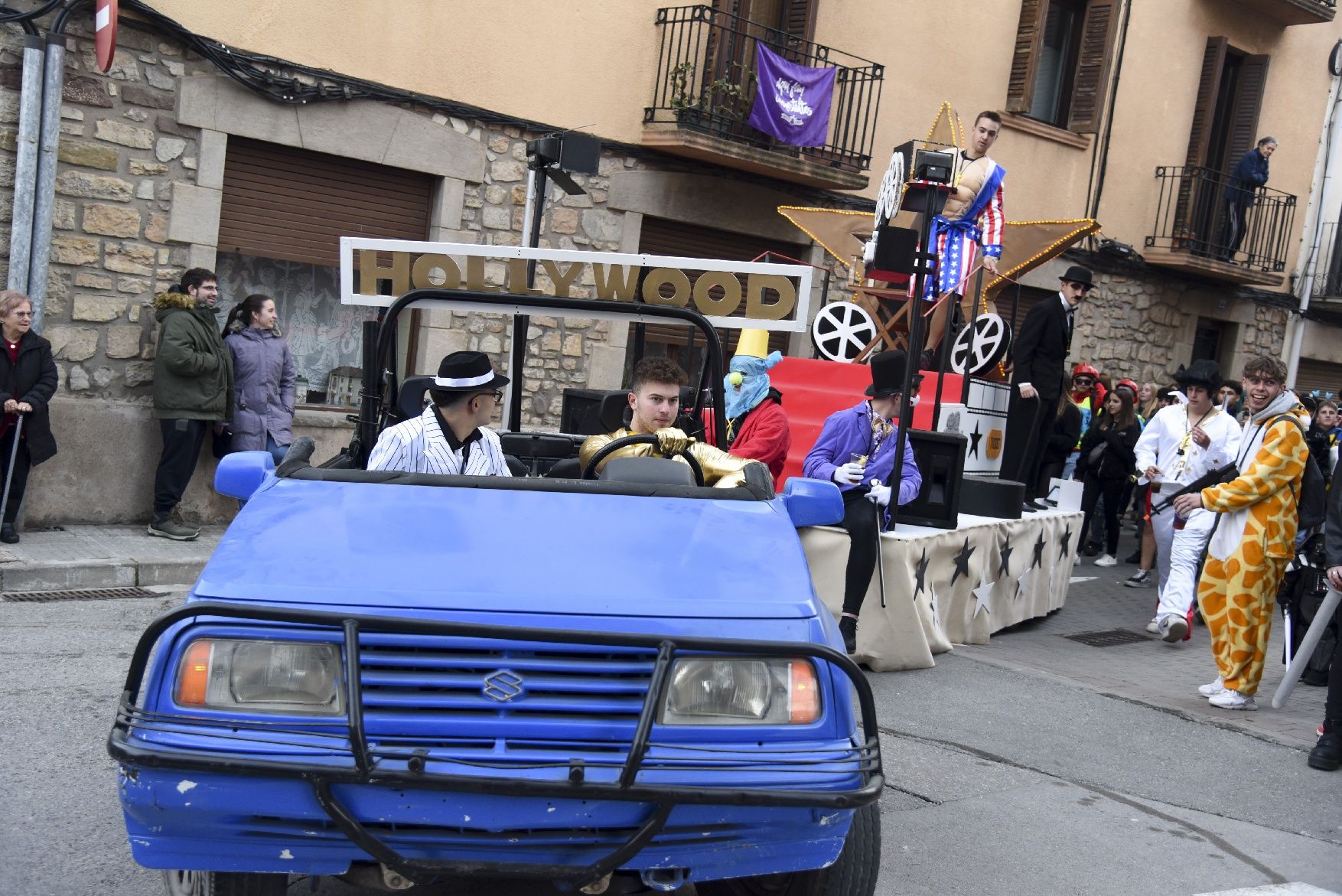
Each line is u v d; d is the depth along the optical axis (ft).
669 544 10.87
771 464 22.59
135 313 31.86
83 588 26.63
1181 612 28.76
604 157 40.81
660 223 43.47
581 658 9.28
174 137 32.07
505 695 9.09
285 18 33.53
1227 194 61.72
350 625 8.73
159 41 31.58
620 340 40.37
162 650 9.15
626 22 40.45
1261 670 23.38
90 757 15.93
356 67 34.99
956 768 18.15
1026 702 22.40
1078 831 15.94
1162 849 15.58
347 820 8.54
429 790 8.72
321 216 35.53
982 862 14.52
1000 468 33.78
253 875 9.86
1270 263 65.77
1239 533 23.06
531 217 28.04
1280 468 22.38
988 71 52.06
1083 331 58.59
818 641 9.86
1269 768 19.75
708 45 41.75
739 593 10.11
